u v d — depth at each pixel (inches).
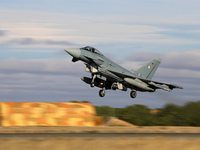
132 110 4434.1
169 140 2272.4
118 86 5201.8
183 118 4419.3
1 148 1932.8
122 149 1953.7
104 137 2458.2
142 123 4281.5
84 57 4781.0
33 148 1937.7
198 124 4409.5
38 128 3056.1
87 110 3575.3
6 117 3280.0
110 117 4033.0
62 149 1927.9
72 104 3565.5
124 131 2913.4
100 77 4960.6
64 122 3412.9
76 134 2613.2
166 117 4409.5
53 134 2591.0
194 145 2097.7
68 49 4699.8
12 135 2501.2
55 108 3452.3
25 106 3383.4
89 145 2039.9
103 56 5088.6
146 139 2300.7
